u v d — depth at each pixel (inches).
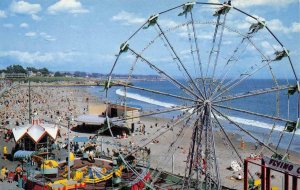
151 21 1164.5
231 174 1771.7
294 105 5905.5
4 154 1958.7
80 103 5231.3
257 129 3590.1
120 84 1178.0
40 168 1526.8
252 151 2379.4
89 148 2018.9
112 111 2837.1
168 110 1197.7
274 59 1255.5
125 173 1508.4
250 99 6894.7
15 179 1578.5
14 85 7101.4
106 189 1359.5
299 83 1228.5
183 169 1828.2
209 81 1169.4
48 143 1968.5
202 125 1133.1
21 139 1987.0
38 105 4817.9
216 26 1226.6
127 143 2479.1
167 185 1429.6
